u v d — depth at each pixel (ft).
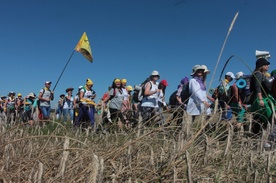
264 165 9.91
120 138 11.87
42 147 10.43
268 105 14.70
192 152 9.63
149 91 23.41
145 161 9.49
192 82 17.61
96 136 12.99
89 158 9.00
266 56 16.69
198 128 9.61
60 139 12.35
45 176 8.02
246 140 10.59
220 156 10.32
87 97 28.45
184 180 8.48
